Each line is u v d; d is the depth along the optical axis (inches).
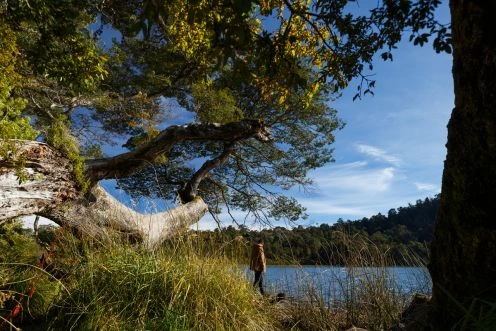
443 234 74.9
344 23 165.2
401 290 232.2
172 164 629.3
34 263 195.3
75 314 158.1
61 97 402.6
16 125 180.5
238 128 333.7
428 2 143.7
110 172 299.4
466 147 70.5
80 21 309.4
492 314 57.7
